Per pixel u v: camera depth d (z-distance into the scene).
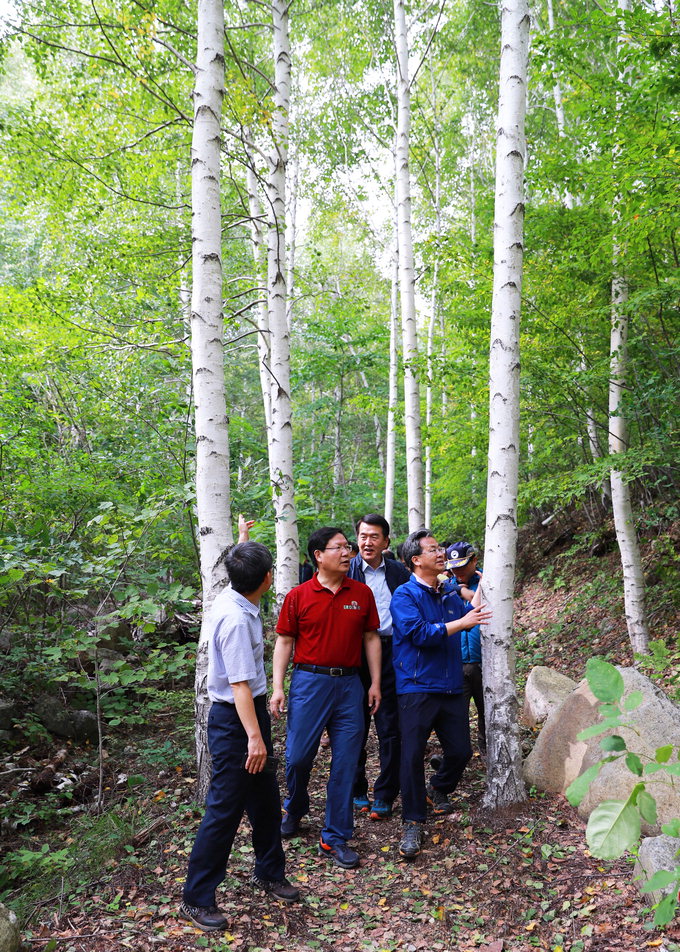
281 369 6.96
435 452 9.23
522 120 4.09
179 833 3.62
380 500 18.25
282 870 3.08
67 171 7.09
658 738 3.60
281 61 7.26
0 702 4.78
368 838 3.74
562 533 11.29
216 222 4.33
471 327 7.43
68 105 7.16
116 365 7.97
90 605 6.18
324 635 3.51
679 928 2.58
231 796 2.83
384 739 4.00
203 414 4.18
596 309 6.20
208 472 4.14
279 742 5.00
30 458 6.05
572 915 2.82
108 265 7.86
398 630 3.64
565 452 9.28
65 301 7.17
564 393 6.88
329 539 3.51
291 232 12.66
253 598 2.97
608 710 1.35
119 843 3.49
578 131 5.92
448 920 2.90
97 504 6.03
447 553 4.89
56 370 7.51
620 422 6.43
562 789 3.97
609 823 1.22
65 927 2.81
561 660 7.44
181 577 6.87
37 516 5.65
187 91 7.65
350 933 2.86
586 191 6.20
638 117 5.06
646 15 4.59
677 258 5.69
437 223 13.41
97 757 4.75
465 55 13.79
